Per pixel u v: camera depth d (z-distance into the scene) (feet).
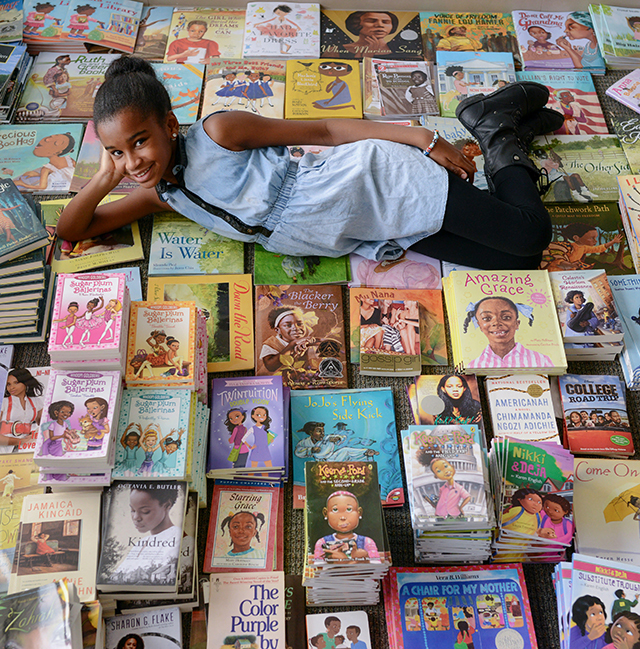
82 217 5.48
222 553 4.45
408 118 6.76
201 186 5.24
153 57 7.24
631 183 6.15
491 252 5.53
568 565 4.20
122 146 4.63
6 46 7.04
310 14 7.61
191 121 6.62
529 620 4.21
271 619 4.20
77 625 3.66
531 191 5.48
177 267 5.66
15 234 4.84
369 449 4.88
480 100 6.09
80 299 4.35
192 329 4.56
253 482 4.75
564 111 6.89
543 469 4.47
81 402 4.15
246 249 5.88
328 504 4.12
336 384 5.19
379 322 5.42
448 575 4.36
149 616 4.09
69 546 4.08
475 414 5.01
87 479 4.08
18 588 3.94
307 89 6.86
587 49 7.42
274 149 5.43
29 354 5.28
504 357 5.12
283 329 5.40
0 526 4.38
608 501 4.69
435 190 5.22
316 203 5.16
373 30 7.50
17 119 6.68
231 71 7.02
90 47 7.31
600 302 5.36
